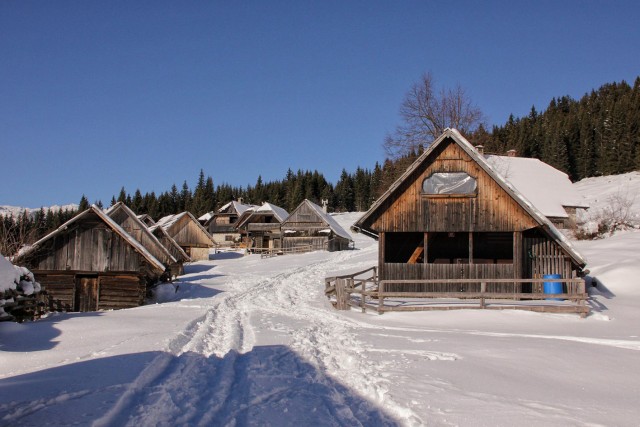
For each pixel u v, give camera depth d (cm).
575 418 682
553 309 1795
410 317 1764
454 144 2338
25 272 1675
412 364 1002
